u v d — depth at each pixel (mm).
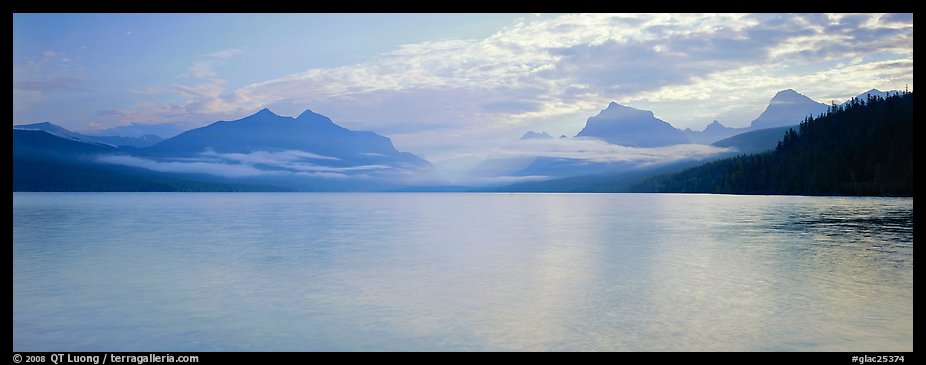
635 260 42281
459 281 34031
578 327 24000
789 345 21406
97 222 83438
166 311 26875
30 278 35094
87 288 32062
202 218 94562
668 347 21359
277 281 34156
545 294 30250
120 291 31297
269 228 72812
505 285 32812
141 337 23016
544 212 118875
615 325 24219
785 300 28203
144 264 40656
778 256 43406
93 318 25672
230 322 25047
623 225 77625
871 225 72500
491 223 83438
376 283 33500
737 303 27734
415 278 35094
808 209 115938
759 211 110938
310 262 41656
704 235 61031
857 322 24203
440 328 24047
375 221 87938
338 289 31734
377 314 26266
